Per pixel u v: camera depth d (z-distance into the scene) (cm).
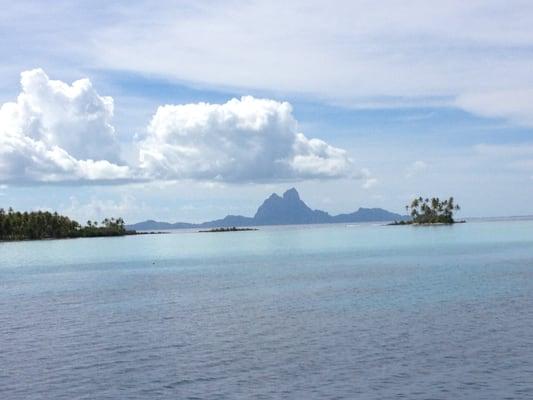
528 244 17175
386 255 14562
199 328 5038
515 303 5816
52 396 3272
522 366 3578
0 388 3422
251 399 3152
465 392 3180
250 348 4228
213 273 10869
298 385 3359
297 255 16188
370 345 4212
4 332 5094
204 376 3566
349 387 3303
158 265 13638
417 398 3112
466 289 7044
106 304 6762
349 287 7781
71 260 16362
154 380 3512
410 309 5684
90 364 3897
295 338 4519
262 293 7406
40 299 7475
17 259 17075
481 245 17400
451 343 4191
